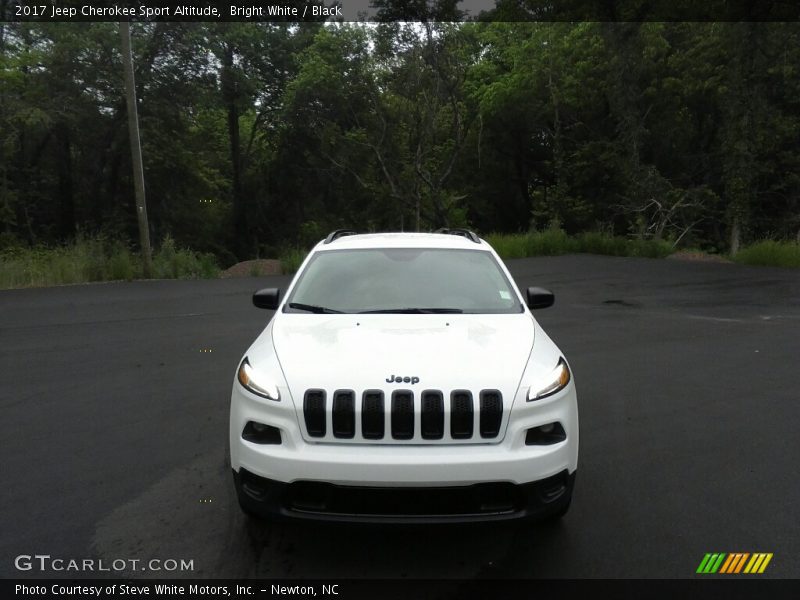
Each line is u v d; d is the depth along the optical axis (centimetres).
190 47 2839
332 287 462
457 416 322
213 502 408
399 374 333
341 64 3225
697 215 3153
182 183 3381
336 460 311
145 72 2750
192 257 1833
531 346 375
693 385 668
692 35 3053
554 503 328
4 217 2830
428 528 317
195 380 689
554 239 2327
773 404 604
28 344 870
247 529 375
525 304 485
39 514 393
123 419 566
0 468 461
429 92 2641
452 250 508
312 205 3931
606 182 3534
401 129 3008
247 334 930
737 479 439
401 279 468
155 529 375
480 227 4444
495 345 369
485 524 314
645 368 736
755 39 2491
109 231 2897
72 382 685
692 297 1295
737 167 2569
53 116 2627
